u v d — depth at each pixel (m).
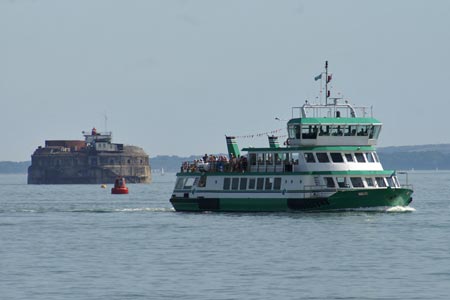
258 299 191.88
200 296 195.00
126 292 199.62
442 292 196.75
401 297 192.62
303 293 197.25
